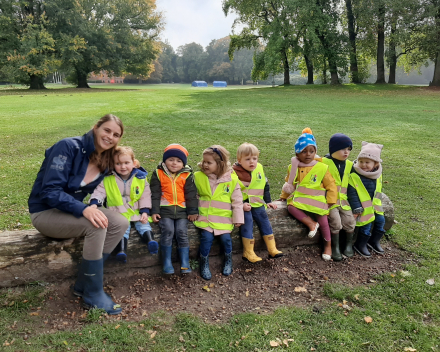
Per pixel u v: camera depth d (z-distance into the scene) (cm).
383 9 3130
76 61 4031
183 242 334
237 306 302
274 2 3575
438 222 474
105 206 331
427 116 1494
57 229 282
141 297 309
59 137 1014
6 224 443
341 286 330
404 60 4122
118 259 301
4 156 791
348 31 3628
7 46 3747
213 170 349
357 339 261
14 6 3797
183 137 1024
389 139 1037
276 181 640
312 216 386
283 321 279
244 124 1275
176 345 252
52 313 280
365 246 395
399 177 675
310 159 383
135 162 338
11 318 271
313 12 3250
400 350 252
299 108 1770
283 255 382
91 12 4422
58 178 272
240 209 351
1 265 289
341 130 1175
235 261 369
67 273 310
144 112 1599
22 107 1808
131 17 4719
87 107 1825
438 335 266
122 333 259
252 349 249
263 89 3484
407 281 336
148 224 332
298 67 4159
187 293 317
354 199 382
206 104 1970
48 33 3784
